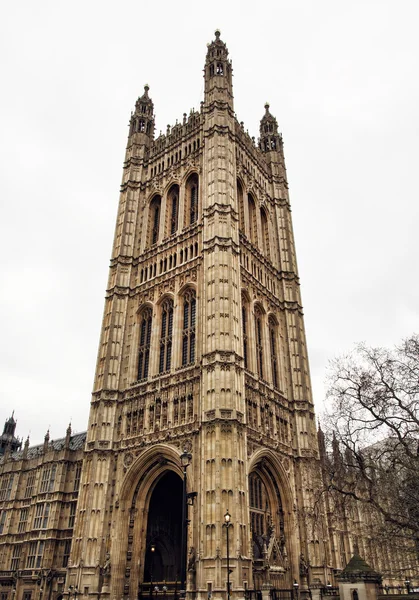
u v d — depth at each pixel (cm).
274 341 5834
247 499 3975
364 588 3297
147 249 6141
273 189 7162
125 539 4403
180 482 5228
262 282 5916
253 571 4050
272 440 4891
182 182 6219
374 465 3553
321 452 4881
